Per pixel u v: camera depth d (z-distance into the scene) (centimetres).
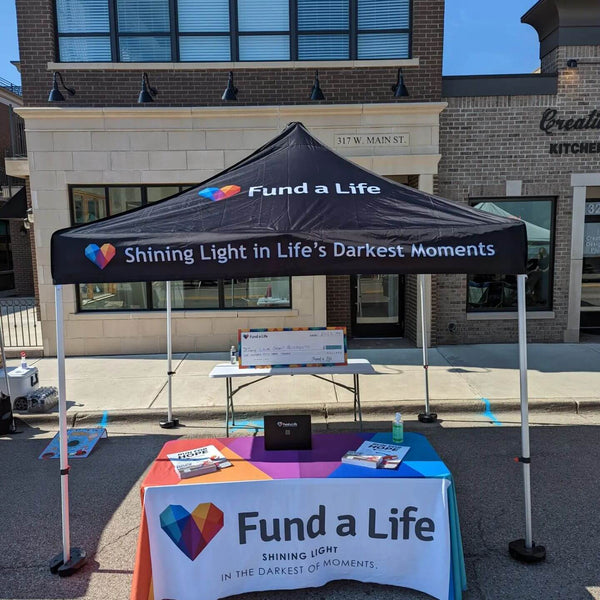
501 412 632
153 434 580
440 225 338
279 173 400
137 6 873
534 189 906
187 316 895
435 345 927
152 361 850
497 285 942
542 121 894
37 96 865
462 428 582
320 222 342
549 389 678
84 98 867
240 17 878
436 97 880
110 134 858
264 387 706
